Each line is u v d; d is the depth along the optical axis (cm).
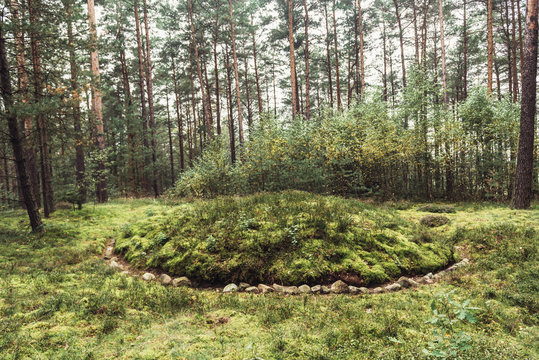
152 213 1100
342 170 1323
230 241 718
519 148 1082
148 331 418
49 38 936
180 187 1528
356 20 2638
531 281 562
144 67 2658
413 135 1470
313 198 996
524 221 880
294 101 1956
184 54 2902
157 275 690
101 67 2545
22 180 891
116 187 2030
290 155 1346
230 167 1465
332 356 346
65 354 346
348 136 1397
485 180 1367
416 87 1540
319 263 652
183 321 455
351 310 491
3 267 637
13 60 1128
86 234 943
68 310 464
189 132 3962
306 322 449
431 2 2427
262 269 650
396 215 997
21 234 886
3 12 827
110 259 799
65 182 1773
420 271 687
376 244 731
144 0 2095
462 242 830
